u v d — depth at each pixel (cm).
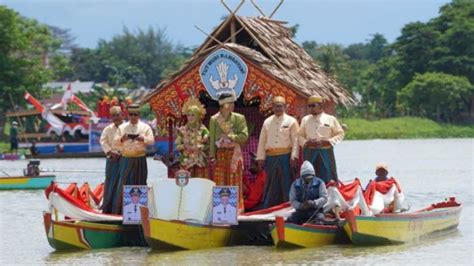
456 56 13312
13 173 5025
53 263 1978
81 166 5688
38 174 3941
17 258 2053
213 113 2477
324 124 2131
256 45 2398
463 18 13512
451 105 12550
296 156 2131
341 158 6316
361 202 2123
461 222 2619
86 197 2286
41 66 9800
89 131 6875
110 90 12088
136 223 2089
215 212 2061
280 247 2047
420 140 10362
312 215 2077
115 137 2211
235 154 2152
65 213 2117
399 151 7344
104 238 2148
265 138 2161
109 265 1930
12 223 2712
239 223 2103
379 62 14662
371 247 2109
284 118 2147
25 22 9856
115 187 2212
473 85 13088
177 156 2253
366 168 5178
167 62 19912
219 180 2159
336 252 2041
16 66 9288
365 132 11206
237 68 2205
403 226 2169
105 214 2170
